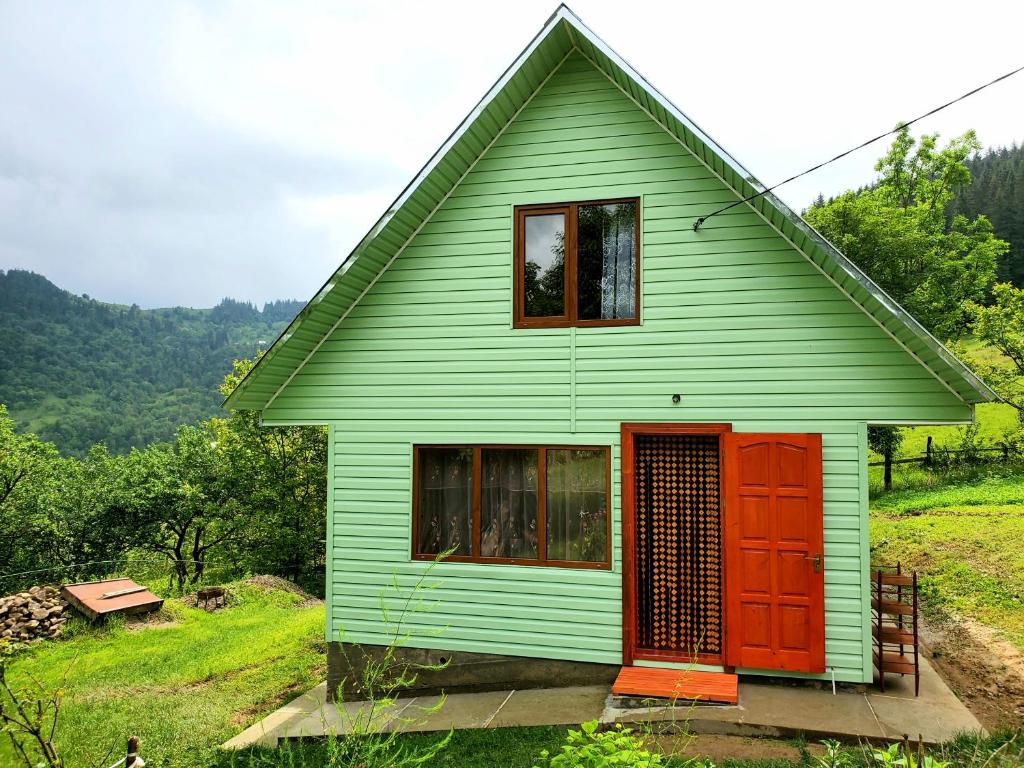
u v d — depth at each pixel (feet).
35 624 49.08
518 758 20.57
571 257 27.25
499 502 27.71
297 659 38.78
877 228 77.92
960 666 26.50
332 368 29.45
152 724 27.99
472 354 28.04
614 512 26.16
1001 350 78.23
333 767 13.89
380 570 28.58
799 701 22.52
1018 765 15.87
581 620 26.27
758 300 25.09
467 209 28.32
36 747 12.81
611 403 26.45
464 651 27.43
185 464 96.68
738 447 24.75
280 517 92.12
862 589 23.56
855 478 23.85
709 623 25.46
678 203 26.11
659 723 21.58
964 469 73.20
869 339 23.90
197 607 57.67
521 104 27.71
